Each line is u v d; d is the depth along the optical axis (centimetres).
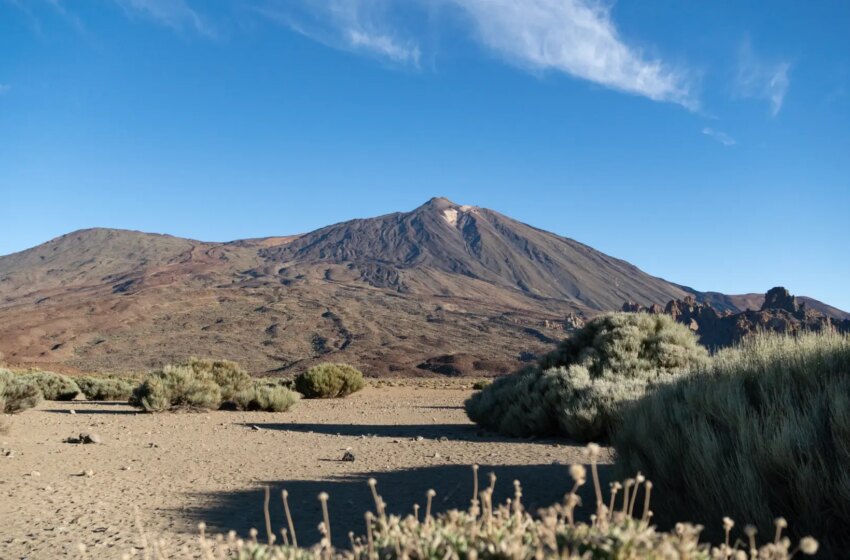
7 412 2008
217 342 17588
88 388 3641
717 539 514
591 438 1433
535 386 1717
